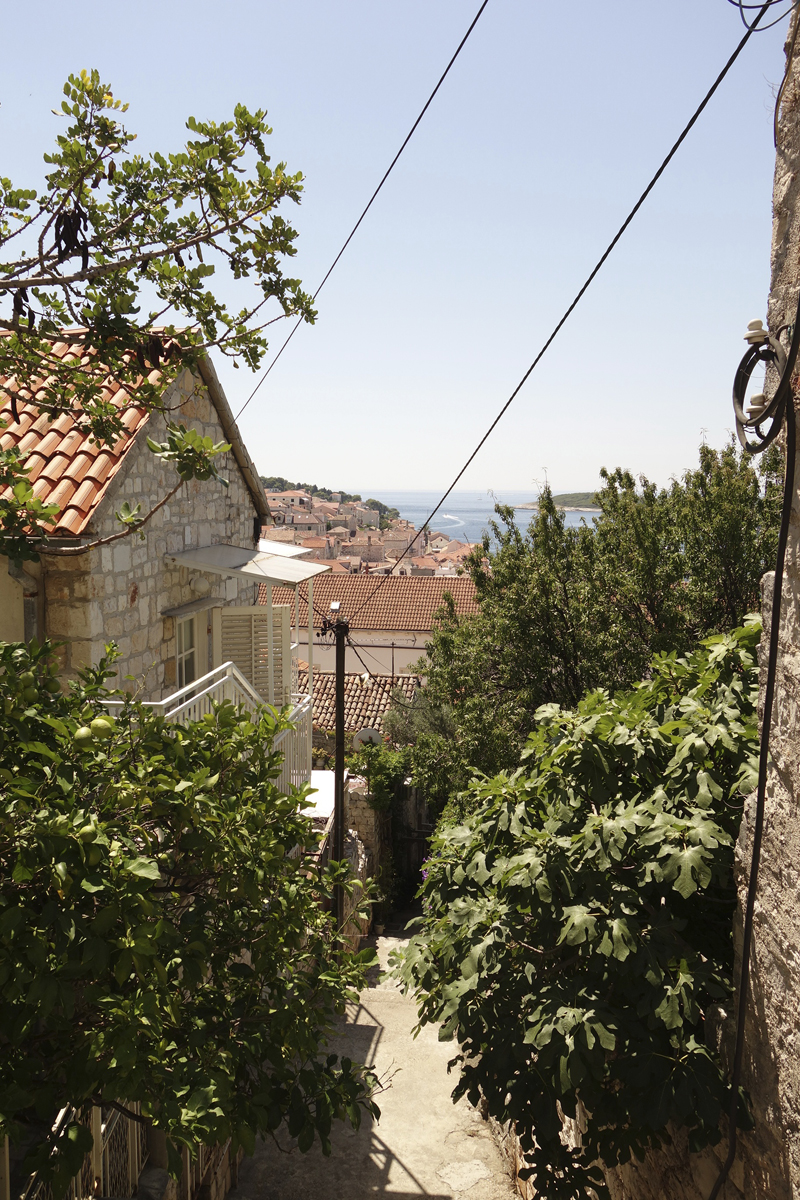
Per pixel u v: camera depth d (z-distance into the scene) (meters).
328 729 21.67
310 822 4.70
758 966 3.39
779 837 3.23
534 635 12.81
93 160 4.54
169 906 4.14
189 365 5.24
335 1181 6.65
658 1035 3.74
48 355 5.16
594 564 12.72
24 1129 3.54
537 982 4.12
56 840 2.78
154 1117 3.01
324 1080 4.00
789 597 3.22
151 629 8.03
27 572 6.39
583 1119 5.22
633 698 4.74
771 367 3.22
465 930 4.32
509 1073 3.96
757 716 4.15
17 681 3.36
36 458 6.97
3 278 4.39
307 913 4.45
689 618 11.95
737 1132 3.51
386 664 31.23
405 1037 9.34
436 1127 7.48
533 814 4.58
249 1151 3.37
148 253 4.76
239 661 10.37
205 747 4.33
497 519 14.31
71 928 2.77
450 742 14.28
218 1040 3.68
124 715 4.20
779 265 3.21
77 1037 3.21
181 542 8.95
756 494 12.02
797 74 3.08
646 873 3.82
